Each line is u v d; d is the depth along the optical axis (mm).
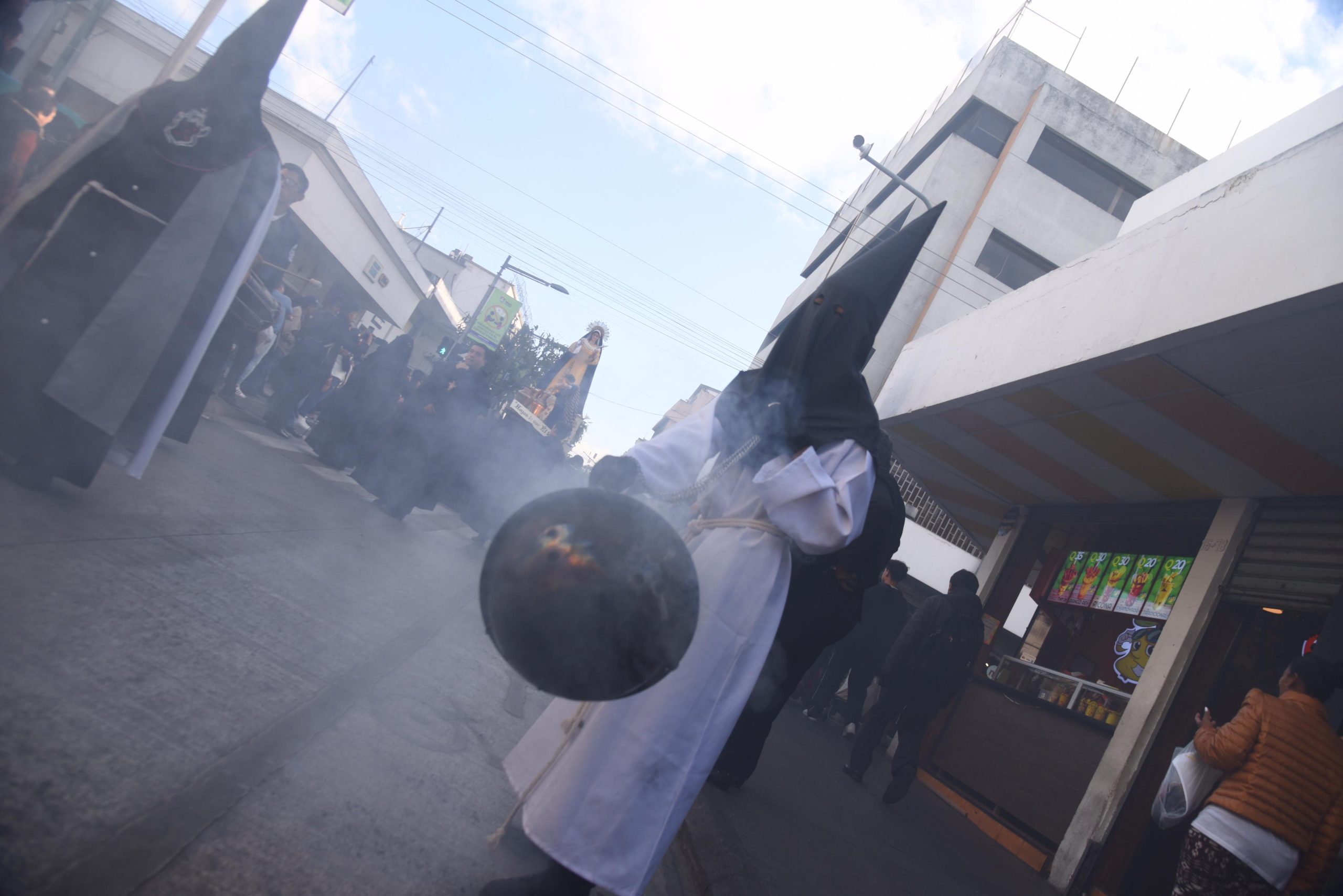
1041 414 7590
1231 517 6871
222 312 4203
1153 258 6094
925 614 6621
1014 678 9008
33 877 1678
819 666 10945
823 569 3145
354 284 30516
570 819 2197
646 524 1998
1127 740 6570
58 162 3916
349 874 2205
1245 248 5191
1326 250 4559
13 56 4258
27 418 3783
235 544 4551
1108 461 7738
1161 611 8336
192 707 2660
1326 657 5387
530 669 1982
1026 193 23859
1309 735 4152
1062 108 24234
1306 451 5801
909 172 28281
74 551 3391
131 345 3840
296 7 4043
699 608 2303
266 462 7809
